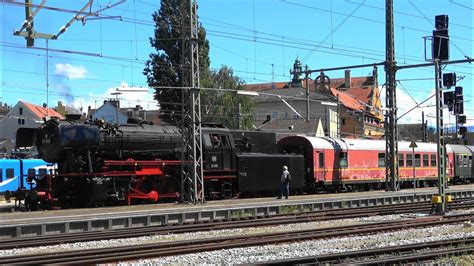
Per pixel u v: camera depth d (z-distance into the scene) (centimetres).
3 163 4194
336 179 4006
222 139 3288
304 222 2191
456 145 5488
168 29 5472
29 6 1534
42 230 1886
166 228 1920
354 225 1939
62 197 2677
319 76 3956
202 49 6038
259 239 1578
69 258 1259
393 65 3700
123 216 2100
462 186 5038
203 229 1920
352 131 8588
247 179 3359
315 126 7081
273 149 3769
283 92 8675
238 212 2486
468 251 1297
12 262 1220
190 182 2823
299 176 3731
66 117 2884
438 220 2058
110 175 2744
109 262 1227
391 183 3888
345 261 1200
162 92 5575
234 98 7106
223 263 1212
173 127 3222
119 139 2845
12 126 9075
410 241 1554
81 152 2738
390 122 3853
